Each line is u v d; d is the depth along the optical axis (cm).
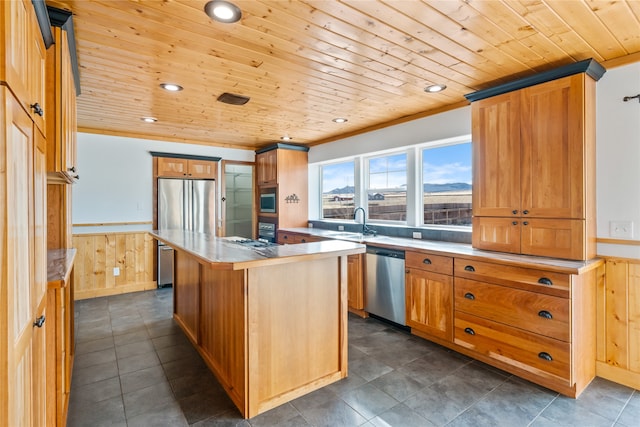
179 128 449
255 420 196
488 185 277
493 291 250
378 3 167
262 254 210
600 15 177
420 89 296
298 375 223
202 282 279
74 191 439
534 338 227
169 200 501
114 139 464
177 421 195
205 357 267
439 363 264
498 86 264
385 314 346
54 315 176
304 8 172
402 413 202
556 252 239
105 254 456
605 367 240
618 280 235
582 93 226
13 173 91
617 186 235
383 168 455
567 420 195
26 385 106
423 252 304
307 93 306
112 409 207
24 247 104
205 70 253
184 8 172
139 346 298
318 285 232
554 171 238
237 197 710
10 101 88
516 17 179
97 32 196
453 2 166
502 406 208
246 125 434
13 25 93
